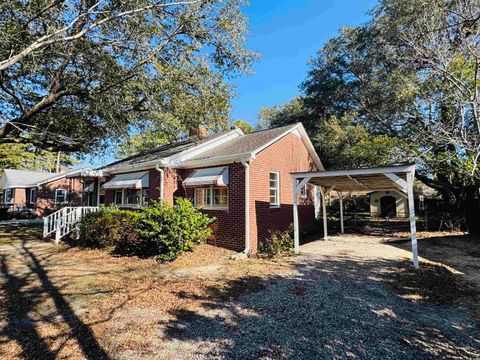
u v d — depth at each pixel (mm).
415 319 6602
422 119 18562
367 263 11773
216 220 15234
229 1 14180
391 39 20750
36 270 10797
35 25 10500
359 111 28250
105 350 5242
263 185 15625
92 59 12852
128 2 11250
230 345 5445
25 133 16047
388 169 11742
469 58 14219
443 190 23656
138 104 15297
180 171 17328
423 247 15445
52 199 36062
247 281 9477
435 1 13672
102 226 14477
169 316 6773
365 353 5164
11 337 5707
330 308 7234
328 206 39094
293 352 5195
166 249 13117
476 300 7832
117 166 20688
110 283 9219
